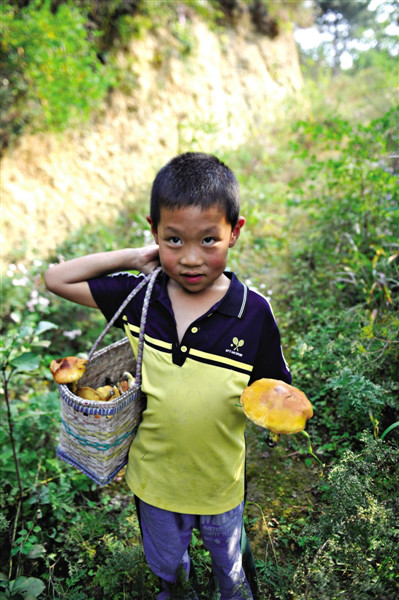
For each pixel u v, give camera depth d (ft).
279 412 4.43
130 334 5.34
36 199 15.74
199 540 7.50
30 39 13.39
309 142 22.66
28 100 15.05
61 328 12.71
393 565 5.49
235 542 5.65
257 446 9.26
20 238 14.99
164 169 4.80
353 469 6.22
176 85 22.34
